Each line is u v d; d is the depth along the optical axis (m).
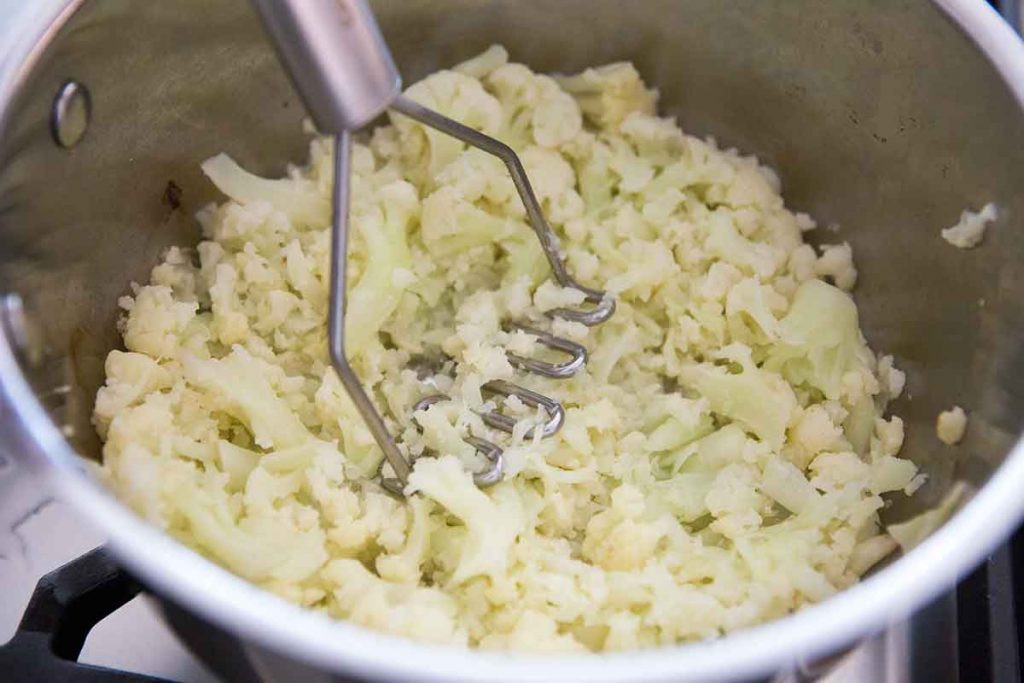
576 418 0.49
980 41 0.46
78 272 0.48
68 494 0.40
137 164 0.50
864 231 0.53
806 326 0.51
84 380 0.48
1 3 0.51
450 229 0.52
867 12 0.49
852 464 0.49
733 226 0.53
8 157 0.44
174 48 0.49
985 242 0.48
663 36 0.54
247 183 0.52
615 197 0.54
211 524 0.46
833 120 0.52
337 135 0.42
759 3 0.51
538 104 0.54
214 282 0.51
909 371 0.51
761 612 0.46
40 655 0.44
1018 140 0.46
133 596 0.46
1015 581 0.46
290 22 0.41
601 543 0.47
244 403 0.48
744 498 0.48
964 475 0.48
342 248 0.44
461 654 0.38
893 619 0.39
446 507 0.47
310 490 0.48
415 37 0.54
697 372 0.51
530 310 0.52
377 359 0.51
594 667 0.38
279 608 0.38
